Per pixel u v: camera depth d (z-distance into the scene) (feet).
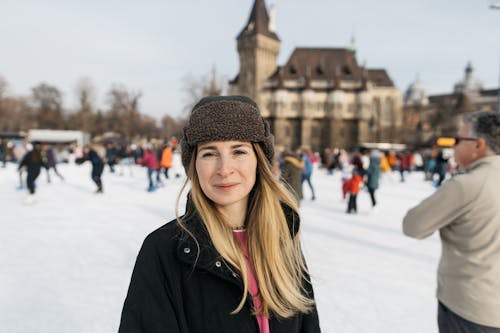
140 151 77.71
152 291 3.33
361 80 219.00
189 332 3.41
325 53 234.17
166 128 289.94
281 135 215.51
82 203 28.53
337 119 215.10
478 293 5.20
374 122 216.13
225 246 3.60
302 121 216.54
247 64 213.87
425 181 59.06
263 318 3.70
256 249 3.93
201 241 3.50
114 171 61.77
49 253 15.16
